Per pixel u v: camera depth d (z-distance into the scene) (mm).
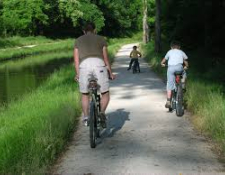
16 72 27297
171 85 9609
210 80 14352
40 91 14133
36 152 5988
